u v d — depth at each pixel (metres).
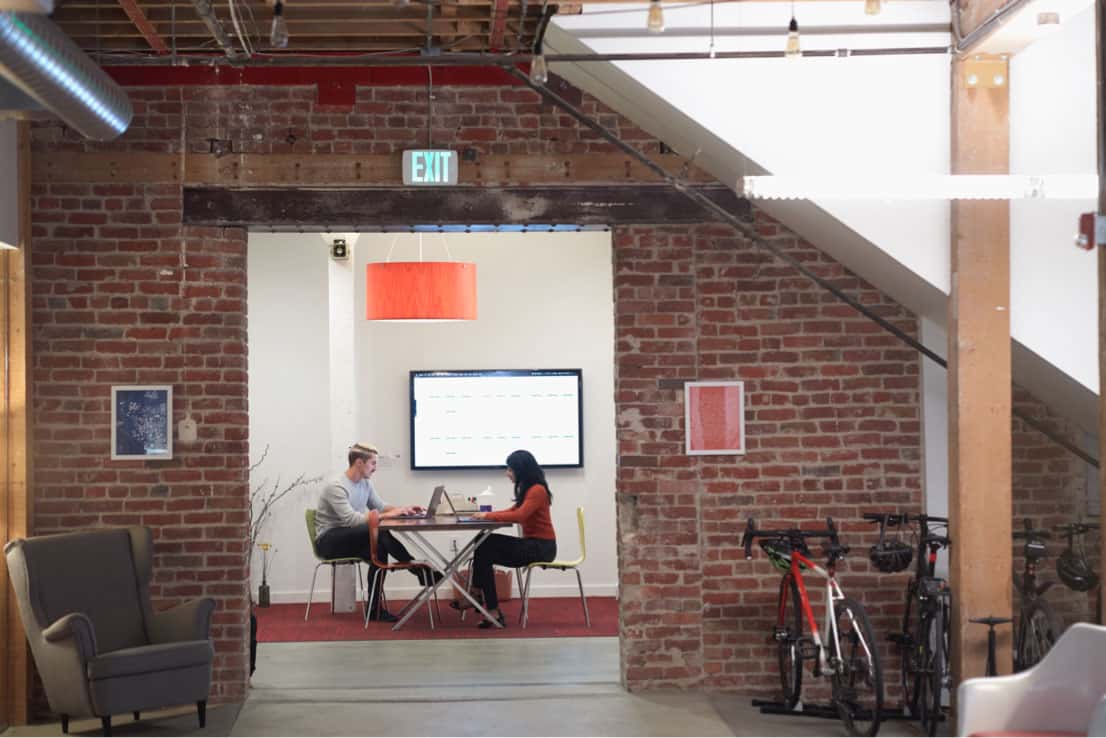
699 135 6.82
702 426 7.75
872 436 7.75
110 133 5.77
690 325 7.79
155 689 6.82
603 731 6.88
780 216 7.53
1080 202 6.49
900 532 7.73
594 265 11.91
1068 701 5.11
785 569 7.23
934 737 6.62
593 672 8.38
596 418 11.86
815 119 6.54
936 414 7.73
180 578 7.61
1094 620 7.40
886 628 7.68
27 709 7.28
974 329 6.40
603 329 11.88
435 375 11.73
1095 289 6.49
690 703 7.48
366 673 8.47
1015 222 6.50
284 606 11.38
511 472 10.30
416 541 11.59
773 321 7.77
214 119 7.66
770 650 7.73
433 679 8.26
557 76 7.70
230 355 7.65
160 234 7.62
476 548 10.31
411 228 7.80
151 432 7.60
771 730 6.88
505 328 11.83
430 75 7.69
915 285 6.82
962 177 5.94
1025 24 5.78
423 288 9.39
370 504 10.71
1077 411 7.19
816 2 6.50
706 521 7.76
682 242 7.79
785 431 7.76
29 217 7.46
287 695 7.83
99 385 7.59
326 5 6.20
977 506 6.41
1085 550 7.38
